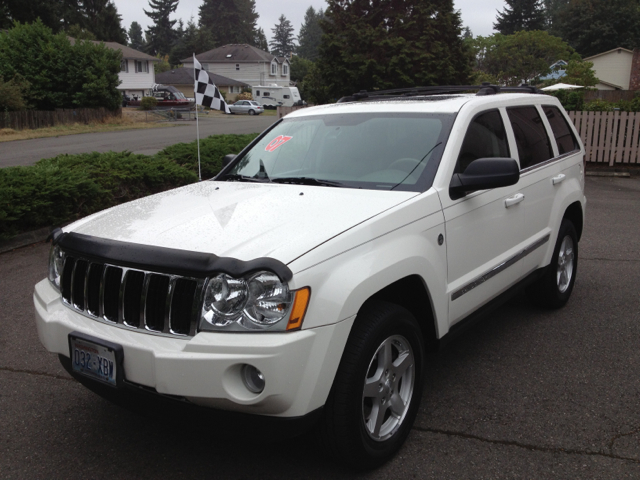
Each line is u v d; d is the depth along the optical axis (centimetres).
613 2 7219
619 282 599
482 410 350
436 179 341
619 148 1429
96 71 3634
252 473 291
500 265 393
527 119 466
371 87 1852
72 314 291
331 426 268
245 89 8019
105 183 872
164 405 258
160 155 1143
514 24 8481
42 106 3541
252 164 416
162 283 261
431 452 308
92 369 273
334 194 334
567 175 505
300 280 249
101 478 288
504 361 419
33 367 411
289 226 284
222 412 250
